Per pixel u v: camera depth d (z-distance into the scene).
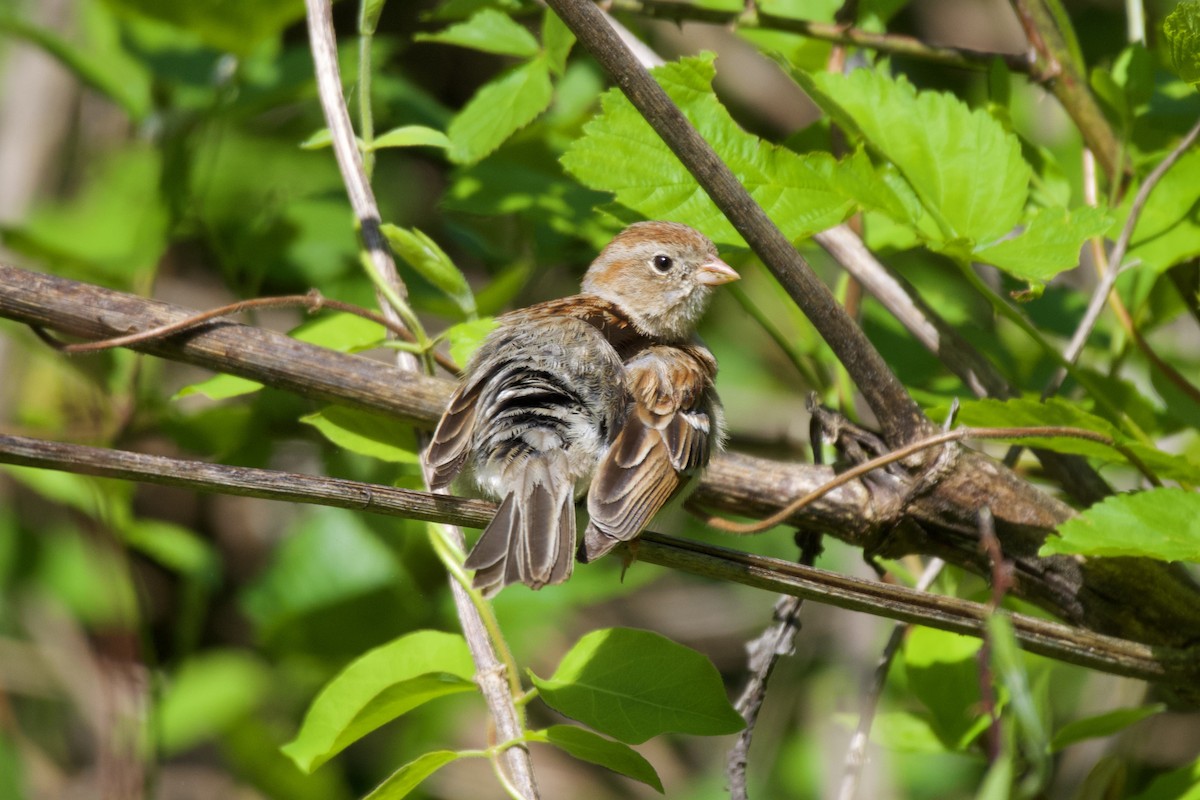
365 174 8.72
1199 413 9.30
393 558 12.09
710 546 7.39
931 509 8.04
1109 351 10.72
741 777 8.08
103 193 12.68
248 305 8.07
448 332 8.66
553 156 11.52
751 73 16.03
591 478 7.77
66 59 12.43
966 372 9.10
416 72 15.81
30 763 13.27
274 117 14.55
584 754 7.39
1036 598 8.20
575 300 9.05
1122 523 7.04
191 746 14.30
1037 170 10.09
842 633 13.49
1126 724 8.78
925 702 9.05
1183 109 9.98
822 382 10.51
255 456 11.68
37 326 7.99
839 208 8.01
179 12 11.14
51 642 13.40
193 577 12.29
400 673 8.09
